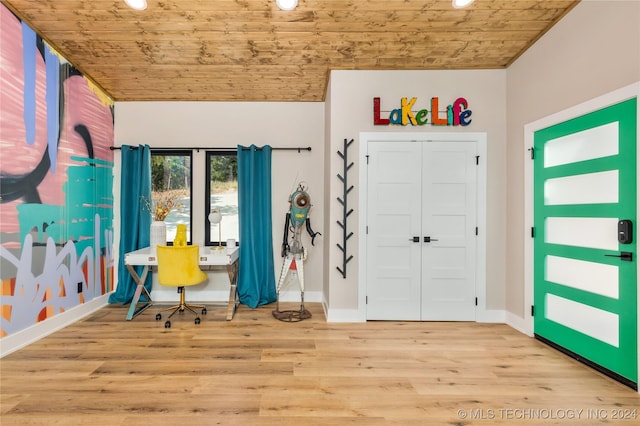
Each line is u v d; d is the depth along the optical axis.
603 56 2.26
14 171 2.62
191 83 3.80
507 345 2.82
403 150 3.44
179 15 2.62
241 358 2.54
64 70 3.23
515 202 3.27
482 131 3.44
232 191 4.34
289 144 4.27
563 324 2.66
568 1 2.49
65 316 3.22
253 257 4.02
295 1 2.44
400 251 3.44
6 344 2.55
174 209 4.30
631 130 2.10
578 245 2.52
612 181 2.24
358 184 3.44
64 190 3.24
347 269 3.45
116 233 4.16
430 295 3.45
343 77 3.45
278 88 3.94
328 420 1.79
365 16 2.65
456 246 3.44
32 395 2.00
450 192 3.44
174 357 2.54
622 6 2.12
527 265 3.06
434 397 2.02
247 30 2.83
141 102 4.21
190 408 1.89
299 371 2.33
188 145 4.23
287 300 4.24
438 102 3.46
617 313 2.21
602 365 2.32
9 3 2.48
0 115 2.48
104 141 3.96
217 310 3.80
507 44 3.04
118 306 3.89
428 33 2.88
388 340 2.92
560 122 2.68
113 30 2.82
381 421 1.79
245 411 1.86
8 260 2.57
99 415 1.82
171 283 3.37
